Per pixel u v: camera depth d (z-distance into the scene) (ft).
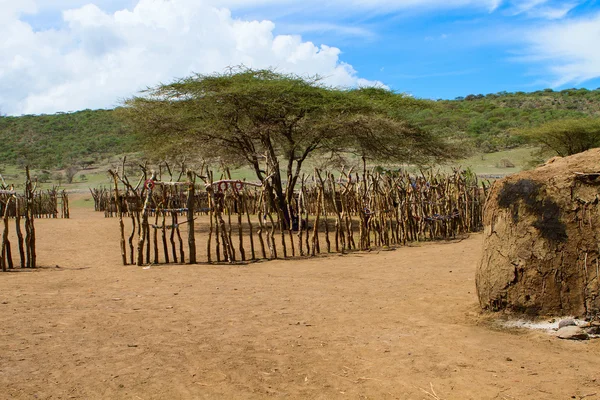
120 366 15.85
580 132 97.30
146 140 65.41
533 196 20.52
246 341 18.49
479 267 21.94
